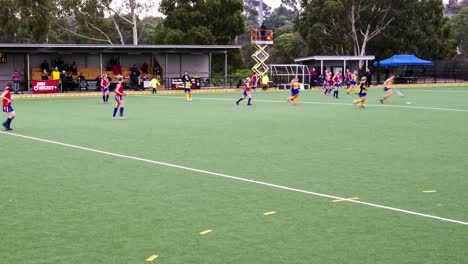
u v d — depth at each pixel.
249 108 31.34
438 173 12.23
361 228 8.18
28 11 58.62
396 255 7.06
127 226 8.32
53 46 46.03
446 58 79.00
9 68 48.88
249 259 6.94
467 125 21.97
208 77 56.66
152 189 10.75
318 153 15.05
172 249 7.30
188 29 67.69
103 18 70.38
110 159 14.20
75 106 33.72
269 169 12.78
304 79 58.94
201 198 10.01
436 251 7.20
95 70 52.56
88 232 8.05
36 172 12.53
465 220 8.57
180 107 32.38
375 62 66.81
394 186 10.93
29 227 8.30
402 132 19.70
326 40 72.56
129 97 43.41
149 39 81.38
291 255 7.07
